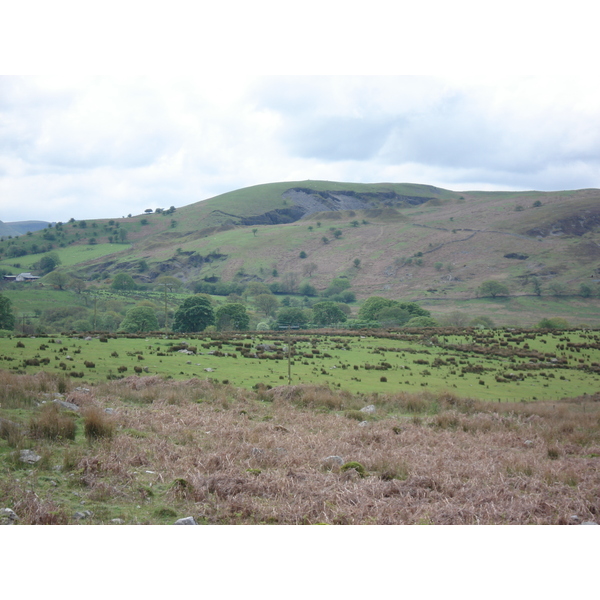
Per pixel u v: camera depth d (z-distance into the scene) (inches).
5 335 2449.6
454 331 3503.9
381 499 474.3
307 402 1163.3
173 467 531.8
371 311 4980.3
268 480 504.7
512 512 456.4
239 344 2449.6
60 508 398.6
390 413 1134.4
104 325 4672.7
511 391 1766.7
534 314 7495.1
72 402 851.4
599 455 752.3
